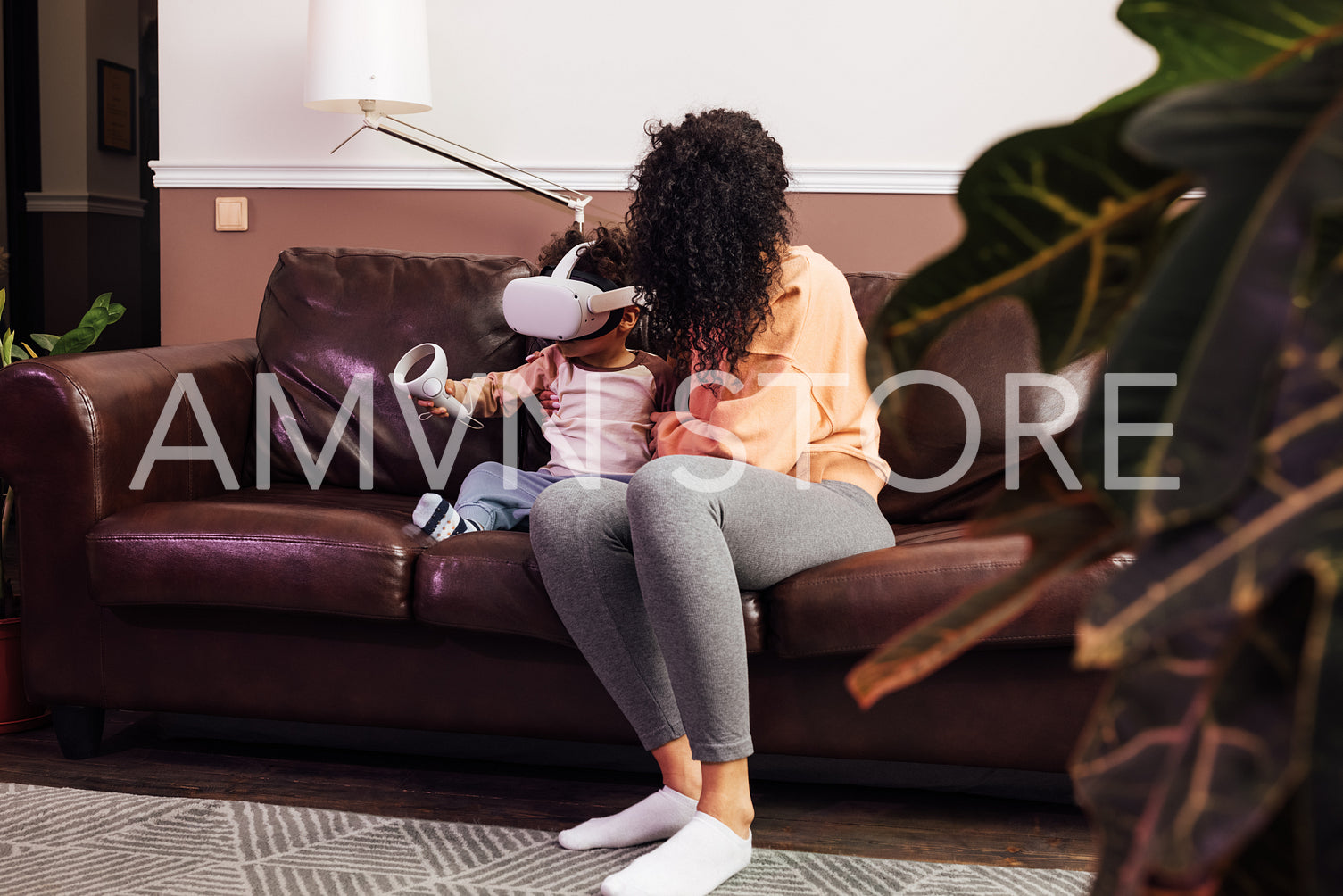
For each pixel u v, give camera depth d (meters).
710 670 1.35
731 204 1.46
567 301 1.75
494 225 2.78
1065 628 1.44
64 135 3.73
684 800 1.51
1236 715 0.18
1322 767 0.17
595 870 1.47
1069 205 0.23
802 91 2.65
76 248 3.76
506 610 1.62
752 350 1.52
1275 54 0.21
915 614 1.47
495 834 1.59
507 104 2.74
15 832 1.58
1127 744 0.18
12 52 3.69
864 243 2.67
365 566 1.67
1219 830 0.17
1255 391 0.16
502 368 2.22
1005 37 2.58
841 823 1.64
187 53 2.84
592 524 1.50
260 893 1.40
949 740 1.57
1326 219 0.18
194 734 2.00
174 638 1.79
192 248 2.88
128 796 1.71
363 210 2.82
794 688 1.59
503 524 1.89
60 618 1.81
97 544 1.74
